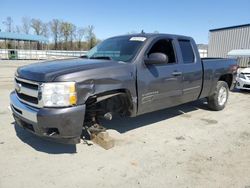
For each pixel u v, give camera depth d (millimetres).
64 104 3371
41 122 3355
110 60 4355
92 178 3242
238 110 6949
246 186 3141
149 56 4332
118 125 5312
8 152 3883
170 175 3354
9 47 59406
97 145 4203
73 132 3453
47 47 67625
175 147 4250
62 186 3055
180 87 5164
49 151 3951
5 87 9914
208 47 32469
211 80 6125
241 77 9977
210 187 3102
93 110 4059
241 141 4598
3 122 5262
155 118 5895
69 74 3439
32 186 3035
